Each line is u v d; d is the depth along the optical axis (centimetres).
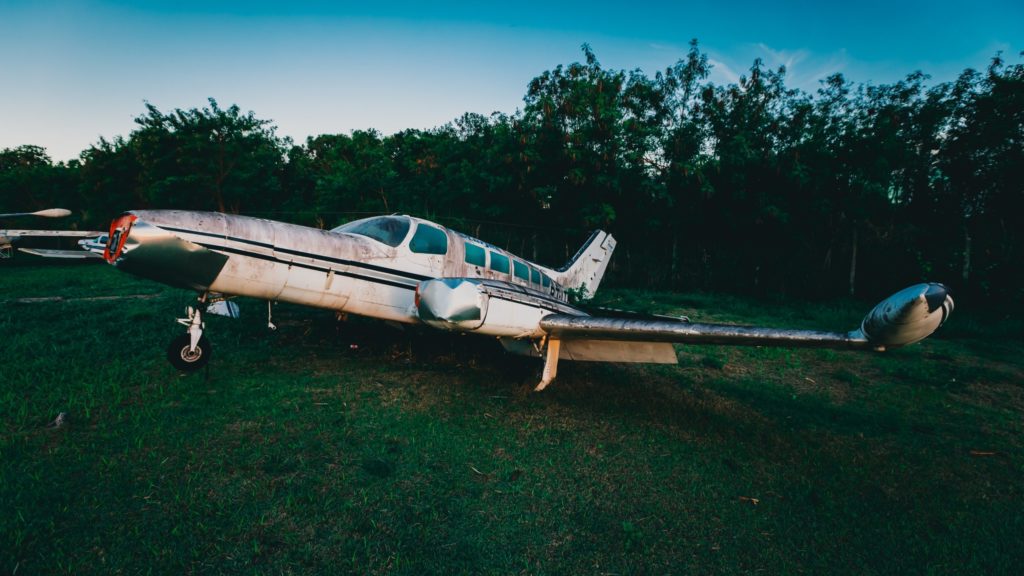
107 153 2723
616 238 1880
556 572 237
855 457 401
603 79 1603
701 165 1588
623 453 380
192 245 409
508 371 594
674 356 514
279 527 253
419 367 581
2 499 251
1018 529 303
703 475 352
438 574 229
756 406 529
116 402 393
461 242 611
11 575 201
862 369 716
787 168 1533
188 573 214
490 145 2177
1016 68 1322
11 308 769
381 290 535
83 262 1695
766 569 252
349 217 2100
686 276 1797
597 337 492
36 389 409
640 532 275
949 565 263
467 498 298
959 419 514
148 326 661
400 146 2664
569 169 1622
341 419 398
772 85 1606
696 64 1638
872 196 1446
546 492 313
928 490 351
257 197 2397
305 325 742
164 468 299
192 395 422
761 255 1717
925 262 1510
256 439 350
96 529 237
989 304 1338
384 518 269
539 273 752
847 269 1631
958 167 1438
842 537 285
